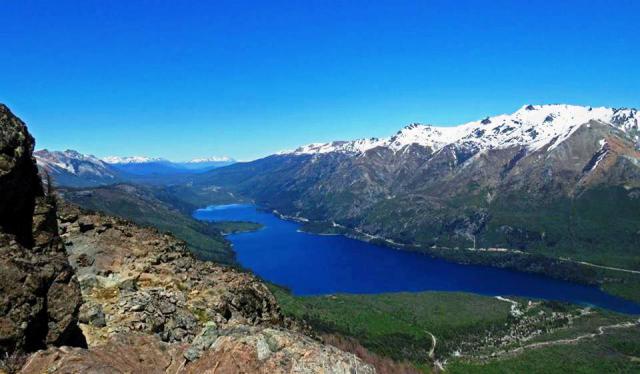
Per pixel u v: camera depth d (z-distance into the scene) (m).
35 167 31.47
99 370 23.83
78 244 46.72
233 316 45.06
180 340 36.25
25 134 30.33
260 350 28.81
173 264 50.25
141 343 29.80
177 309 39.66
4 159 27.67
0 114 28.86
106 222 52.28
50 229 31.38
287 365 28.12
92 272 42.38
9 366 22.80
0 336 23.14
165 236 57.88
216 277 52.31
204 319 40.78
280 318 53.62
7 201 28.08
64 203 53.25
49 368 23.34
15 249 26.42
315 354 29.00
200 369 28.44
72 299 28.05
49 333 26.30
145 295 39.31
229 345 29.48
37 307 25.59
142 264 46.84
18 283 24.98
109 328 33.38
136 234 53.97
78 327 31.50
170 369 28.75
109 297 38.53
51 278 27.38
